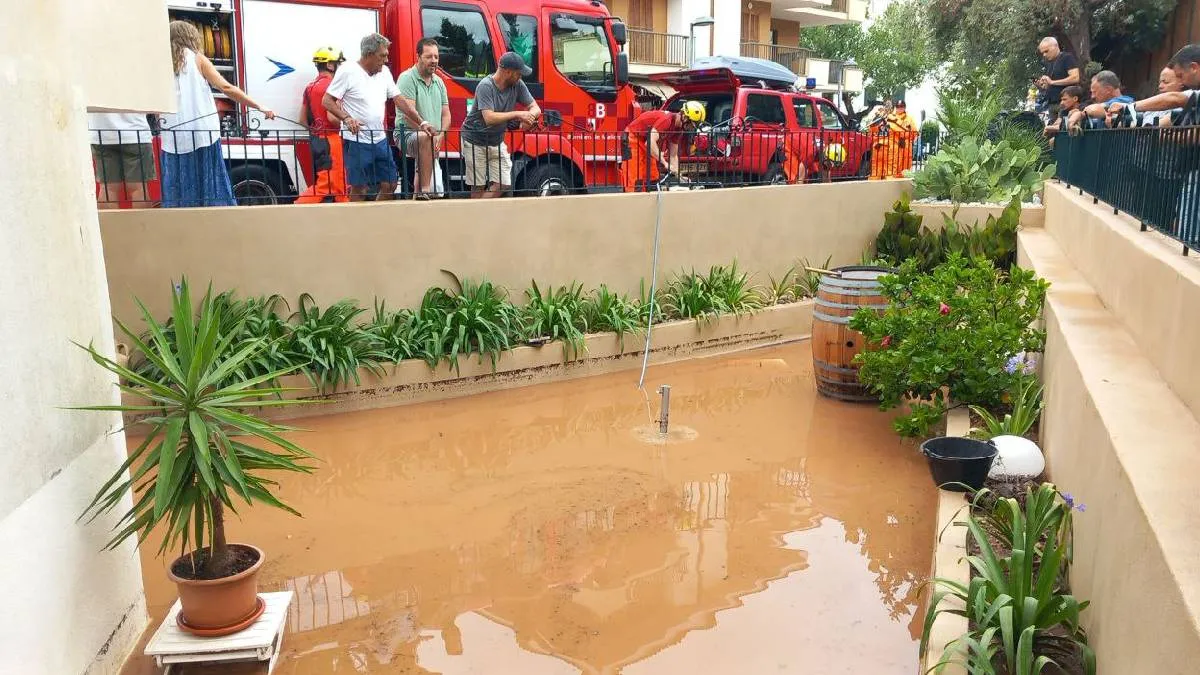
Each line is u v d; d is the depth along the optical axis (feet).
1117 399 11.56
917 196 36.40
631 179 32.12
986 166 35.96
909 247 33.76
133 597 12.23
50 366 10.04
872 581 14.05
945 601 12.39
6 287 9.09
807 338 31.40
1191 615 6.64
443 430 20.90
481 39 29.89
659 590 13.73
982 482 15.69
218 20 26.48
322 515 16.38
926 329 19.51
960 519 14.60
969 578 12.54
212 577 11.35
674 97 42.70
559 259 26.61
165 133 22.15
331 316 22.16
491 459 19.20
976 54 63.46
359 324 23.18
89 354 11.17
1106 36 56.95
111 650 11.44
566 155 31.01
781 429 21.34
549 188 30.50
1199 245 12.28
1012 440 16.30
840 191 34.09
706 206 29.76
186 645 11.18
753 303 29.84
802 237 33.01
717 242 30.35
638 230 28.22
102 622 11.19
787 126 41.83
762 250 31.81
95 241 11.66
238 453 11.75
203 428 11.02
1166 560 7.41
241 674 11.50
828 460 19.29
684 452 19.72
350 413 21.85
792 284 32.81
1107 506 10.08
